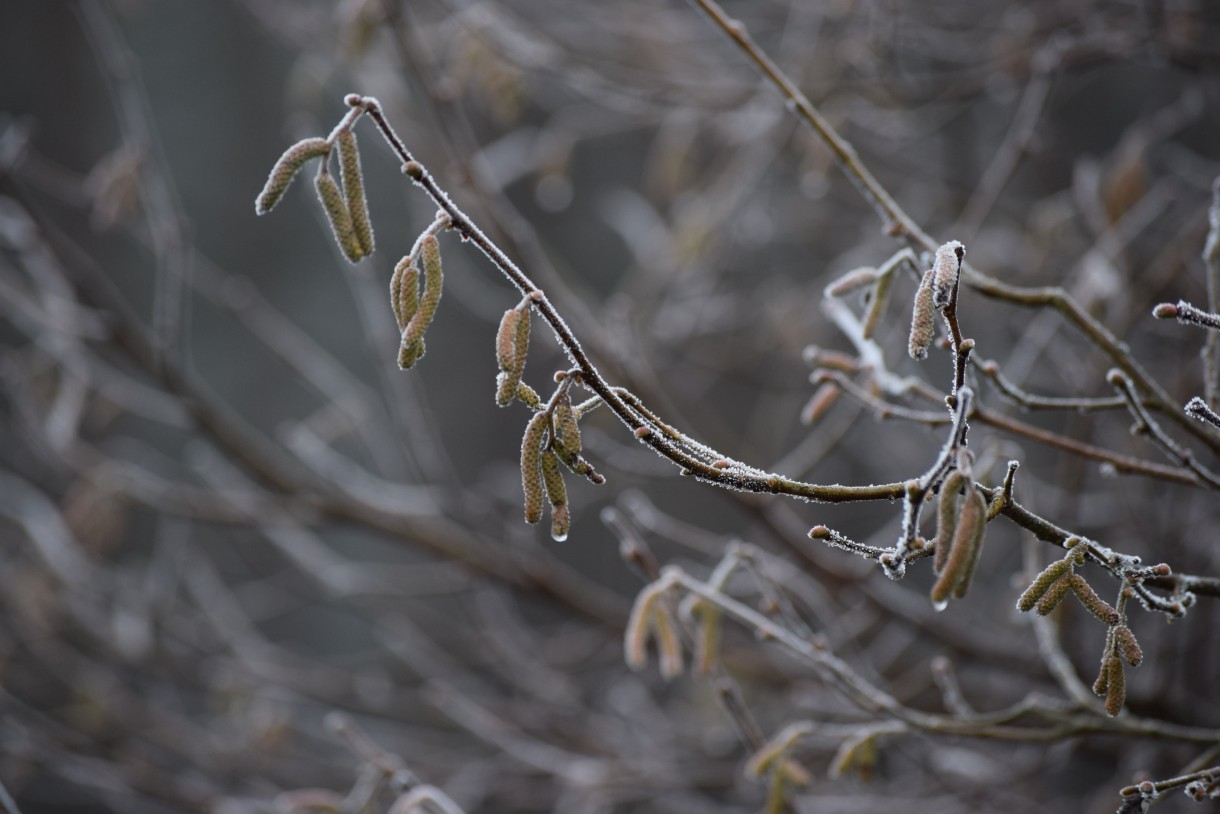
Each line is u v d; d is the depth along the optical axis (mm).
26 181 8219
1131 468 2527
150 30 10703
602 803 5020
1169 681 4266
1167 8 4836
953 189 6184
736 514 9852
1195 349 4453
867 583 4477
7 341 8727
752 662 5273
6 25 10109
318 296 11672
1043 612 1679
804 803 4574
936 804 4629
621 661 6664
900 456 6406
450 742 6914
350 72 4863
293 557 5676
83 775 5402
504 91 4836
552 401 1650
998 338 6441
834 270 6141
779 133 5211
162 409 5434
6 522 6348
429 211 6141
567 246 10445
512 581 5156
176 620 6066
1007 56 5113
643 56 5871
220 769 5996
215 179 11383
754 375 7094
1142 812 1985
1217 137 6926
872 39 5020
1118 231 4098
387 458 7387
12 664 6457
